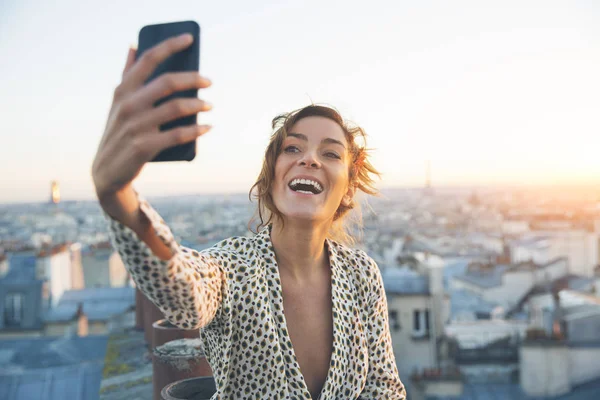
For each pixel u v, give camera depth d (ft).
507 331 88.33
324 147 5.54
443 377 77.61
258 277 5.36
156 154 3.10
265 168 5.68
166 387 7.16
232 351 5.25
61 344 37.86
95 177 3.14
